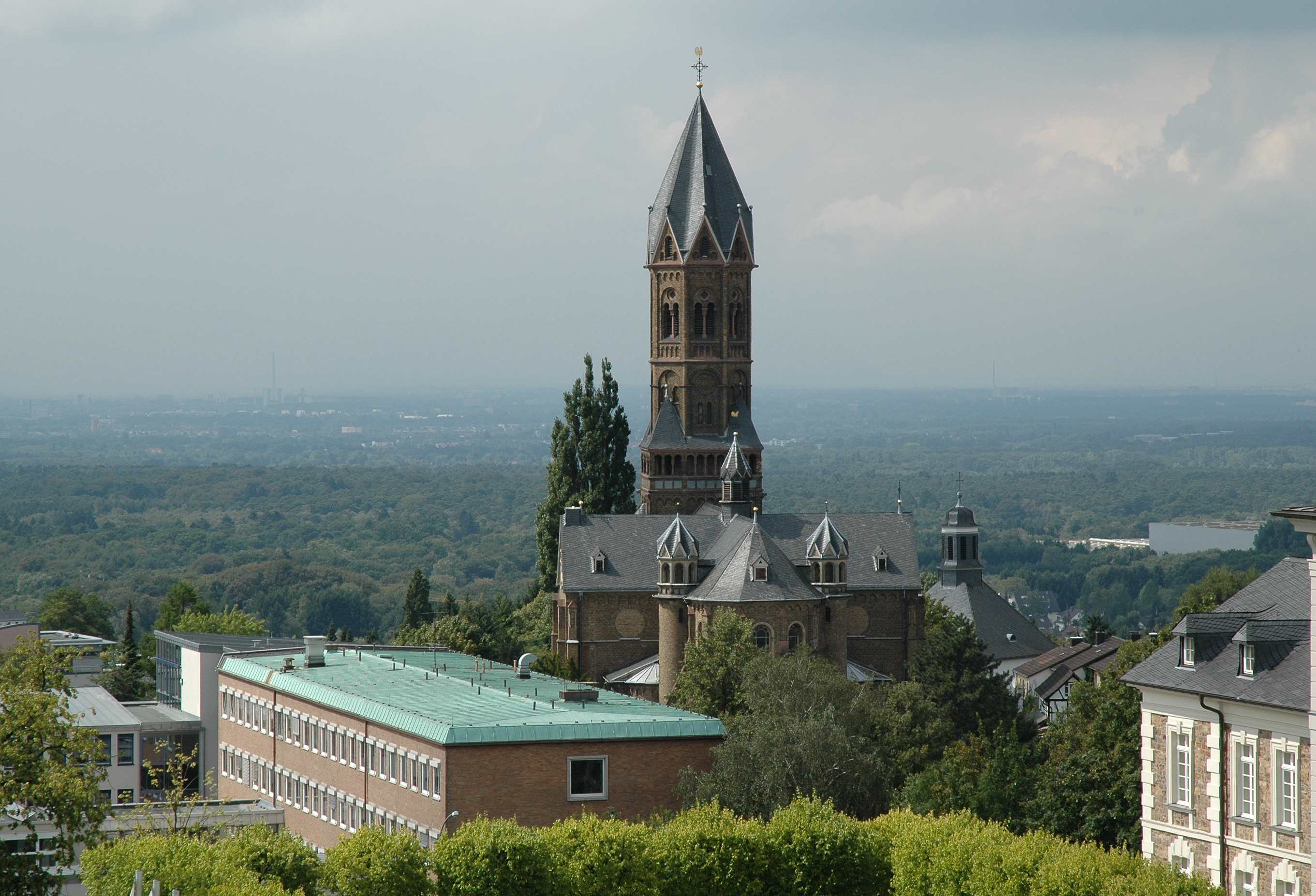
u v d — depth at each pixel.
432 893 169.38
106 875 169.12
